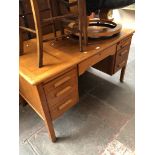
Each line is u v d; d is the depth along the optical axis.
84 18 1.08
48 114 1.08
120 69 1.75
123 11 3.06
